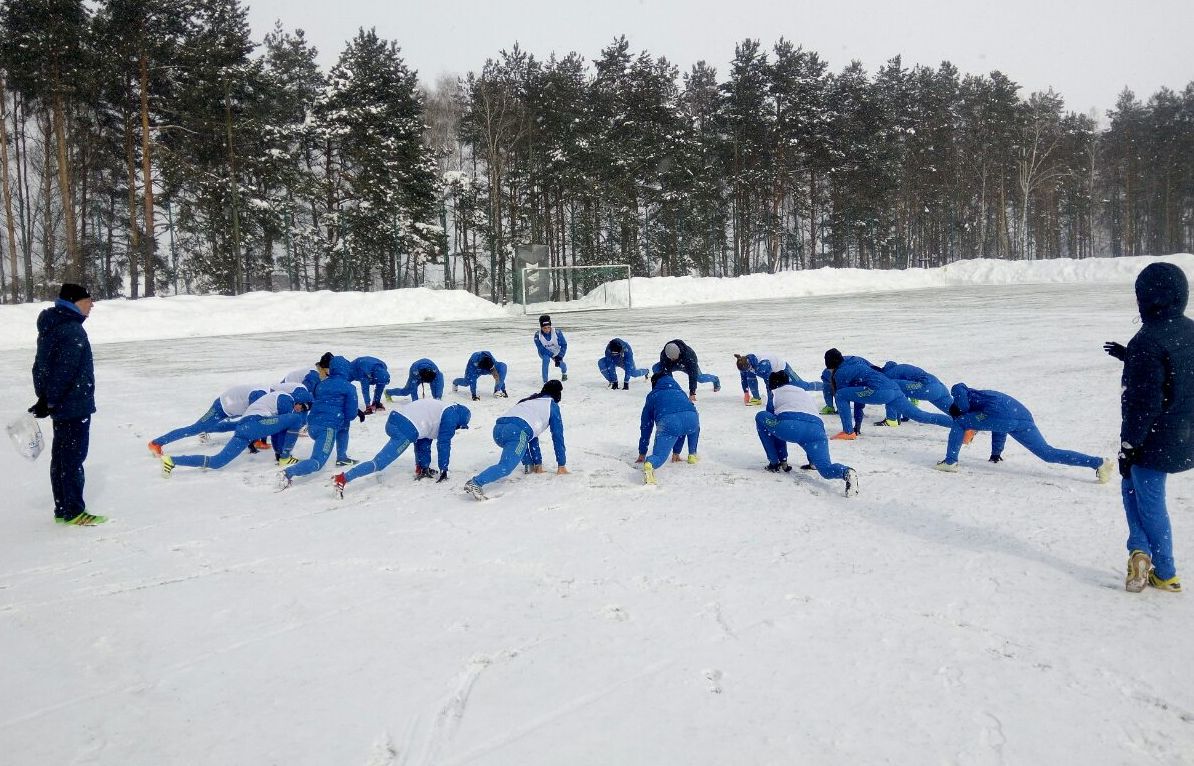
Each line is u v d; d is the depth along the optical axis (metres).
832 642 3.50
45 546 5.21
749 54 56.84
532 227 52.25
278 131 46.56
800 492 6.23
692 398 11.07
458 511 5.87
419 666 3.36
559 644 3.54
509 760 2.65
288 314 32.34
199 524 5.68
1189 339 3.76
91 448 8.82
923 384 8.68
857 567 4.46
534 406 6.67
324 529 5.48
